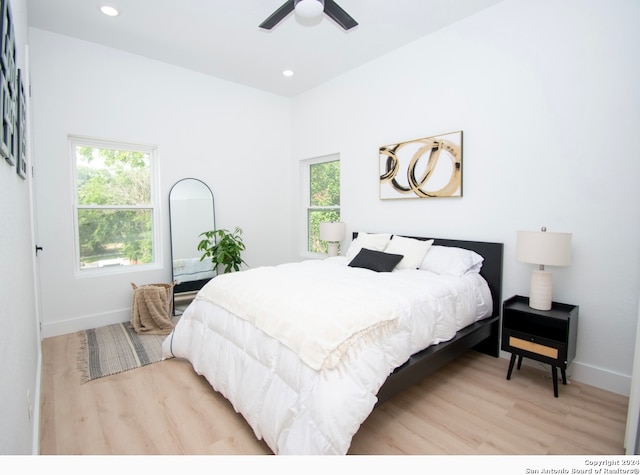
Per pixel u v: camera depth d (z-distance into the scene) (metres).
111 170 3.49
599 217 2.26
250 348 1.84
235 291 2.18
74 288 3.22
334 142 4.18
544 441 1.74
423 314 2.05
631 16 2.09
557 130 2.41
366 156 3.79
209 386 2.27
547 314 2.21
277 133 4.72
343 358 1.50
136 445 1.70
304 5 2.01
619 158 2.17
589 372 2.33
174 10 2.68
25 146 1.80
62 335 3.13
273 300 1.90
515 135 2.62
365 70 3.73
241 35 3.08
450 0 2.61
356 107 3.87
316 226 4.71
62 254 3.14
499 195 2.74
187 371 2.49
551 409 2.03
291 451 1.42
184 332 2.51
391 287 2.21
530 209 2.57
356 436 1.77
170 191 3.78
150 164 3.75
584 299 2.35
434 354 2.06
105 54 3.29
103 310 3.39
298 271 2.71
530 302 2.38
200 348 2.30
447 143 3.02
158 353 2.78
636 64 2.09
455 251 2.83
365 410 1.48
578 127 2.32
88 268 3.38
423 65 3.19
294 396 1.51
